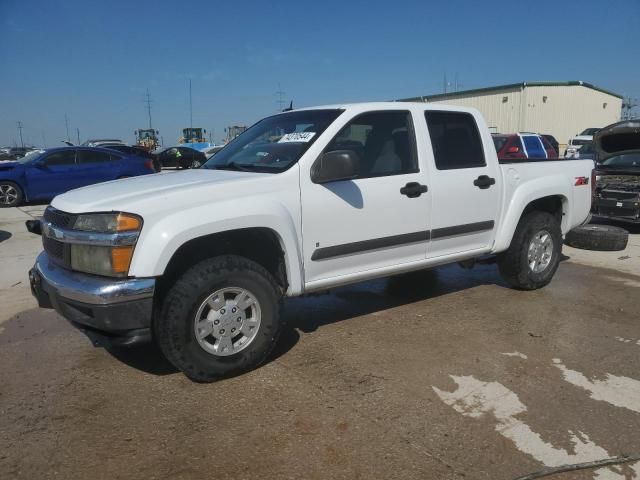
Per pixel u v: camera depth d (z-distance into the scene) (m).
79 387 3.66
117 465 2.80
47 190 14.35
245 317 3.75
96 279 3.36
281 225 3.77
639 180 9.38
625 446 2.94
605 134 9.96
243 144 4.73
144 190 3.63
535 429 3.10
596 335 4.51
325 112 4.45
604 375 3.77
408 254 4.63
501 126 34.81
